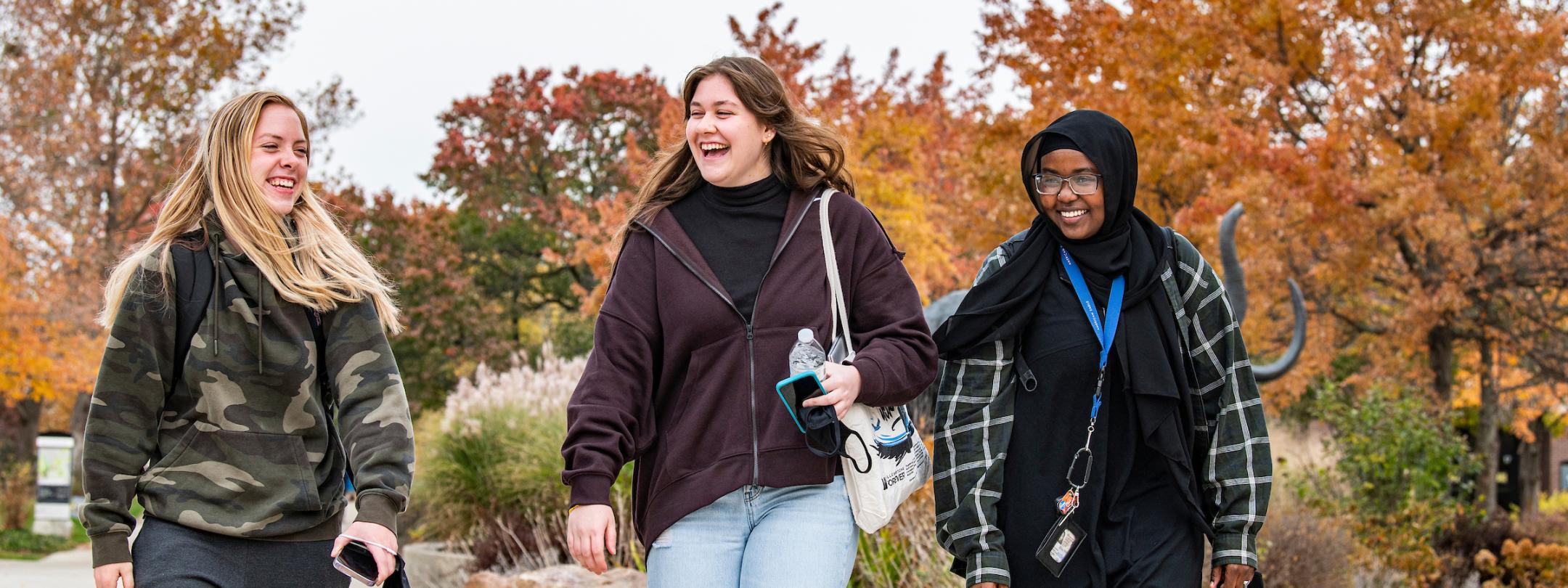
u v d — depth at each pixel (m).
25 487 19.78
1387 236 13.04
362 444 2.86
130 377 2.76
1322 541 8.05
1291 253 13.01
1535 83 12.34
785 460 2.81
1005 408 3.19
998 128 13.11
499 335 25.97
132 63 24.28
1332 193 11.92
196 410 2.81
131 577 2.71
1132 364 3.08
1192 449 3.16
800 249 2.95
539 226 29.34
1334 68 12.27
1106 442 3.13
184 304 2.81
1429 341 14.09
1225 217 7.29
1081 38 13.02
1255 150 11.80
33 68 22.11
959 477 3.17
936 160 19.80
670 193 3.09
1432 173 12.55
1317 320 13.91
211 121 2.95
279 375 2.85
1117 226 3.19
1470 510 11.09
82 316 21.41
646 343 2.95
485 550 8.18
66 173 22.34
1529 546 9.36
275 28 25.36
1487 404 13.98
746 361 2.87
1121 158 3.14
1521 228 12.98
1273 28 12.50
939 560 6.06
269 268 2.84
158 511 2.74
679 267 2.95
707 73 3.00
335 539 2.93
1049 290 3.22
